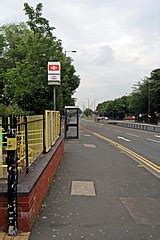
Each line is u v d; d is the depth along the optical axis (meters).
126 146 23.28
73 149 19.81
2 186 5.83
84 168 12.71
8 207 5.62
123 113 138.62
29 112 20.89
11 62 39.06
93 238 5.68
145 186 9.84
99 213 7.04
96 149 20.12
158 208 7.52
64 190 9.00
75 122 29.81
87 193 8.73
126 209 7.37
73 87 40.94
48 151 10.38
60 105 27.67
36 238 5.62
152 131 46.75
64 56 31.59
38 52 23.55
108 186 9.66
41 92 22.77
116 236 5.79
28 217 5.77
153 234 5.92
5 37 47.19
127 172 12.16
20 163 7.23
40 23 26.59
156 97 87.38
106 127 60.47
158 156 17.83
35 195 6.45
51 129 11.42
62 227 6.15
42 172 7.42
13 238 5.49
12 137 5.72
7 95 25.50
